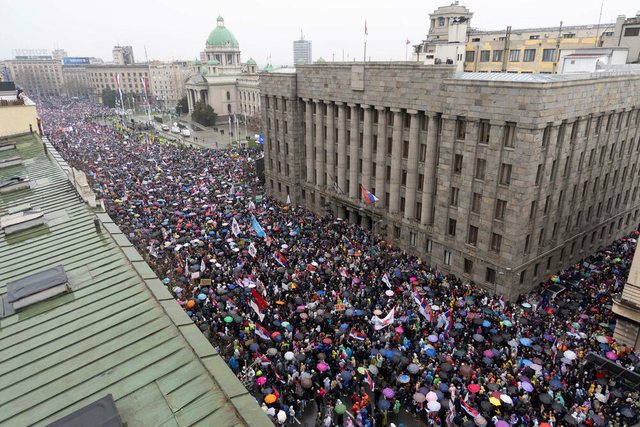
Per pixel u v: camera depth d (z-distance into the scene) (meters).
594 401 31.55
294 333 39.56
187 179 83.88
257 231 52.00
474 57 83.62
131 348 17.50
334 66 64.25
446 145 50.91
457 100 48.16
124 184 78.88
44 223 30.47
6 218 30.69
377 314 40.94
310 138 74.31
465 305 44.59
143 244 55.69
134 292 21.48
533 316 42.75
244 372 34.81
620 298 39.88
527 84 41.31
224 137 161.50
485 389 32.59
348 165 68.38
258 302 36.94
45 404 14.91
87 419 13.37
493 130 45.56
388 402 30.89
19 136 58.91
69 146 113.19
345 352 36.44
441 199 53.25
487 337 39.47
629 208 66.56
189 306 42.00
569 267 57.19
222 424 13.96
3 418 14.41
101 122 184.62
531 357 36.09
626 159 60.31
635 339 39.03
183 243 55.31
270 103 80.69
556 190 48.84
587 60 57.28
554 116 43.19
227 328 39.84
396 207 61.00
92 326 18.95
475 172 48.84
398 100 55.69
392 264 53.56
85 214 31.77
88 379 15.93
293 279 47.59
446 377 33.22
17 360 17.19
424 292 46.19
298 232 59.88
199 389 15.43
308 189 77.50
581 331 40.41
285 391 33.19
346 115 65.94
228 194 76.38
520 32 93.56
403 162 58.62
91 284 22.39
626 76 51.50
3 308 20.69
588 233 58.78
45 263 24.95
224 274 48.72
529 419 29.78
